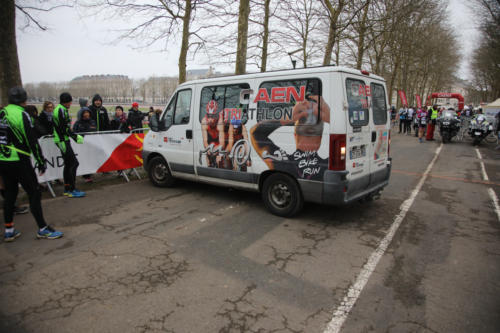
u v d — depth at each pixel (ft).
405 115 67.51
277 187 15.78
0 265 11.12
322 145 13.66
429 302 9.05
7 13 20.16
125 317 8.32
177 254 11.91
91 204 17.98
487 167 30.48
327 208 17.43
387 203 18.65
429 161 33.76
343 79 13.51
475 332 7.82
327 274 10.56
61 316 8.38
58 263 11.23
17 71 21.06
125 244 12.76
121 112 28.84
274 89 15.01
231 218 15.74
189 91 18.83
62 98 18.61
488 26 77.30
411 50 74.95
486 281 10.19
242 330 7.82
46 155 19.10
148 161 22.07
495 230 14.61
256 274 10.51
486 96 195.11
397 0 46.06
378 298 9.23
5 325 8.03
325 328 7.93
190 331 7.78
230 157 17.10
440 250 12.46
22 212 16.30
